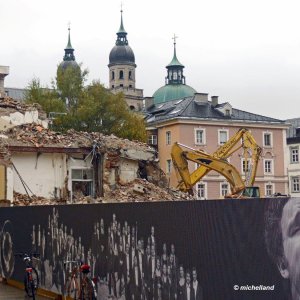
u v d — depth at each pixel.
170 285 10.63
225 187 76.62
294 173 87.31
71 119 64.94
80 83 69.50
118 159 36.31
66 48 148.88
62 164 35.19
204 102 81.06
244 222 8.95
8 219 19.08
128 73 148.75
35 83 68.62
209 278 9.59
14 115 39.16
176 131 77.56
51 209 16.06
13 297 16.55
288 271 8.20
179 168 41.69
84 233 14.22
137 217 11.80
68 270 14.98
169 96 123.06
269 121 81.88
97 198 34.06
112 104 67.38
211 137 78.62
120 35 150.38
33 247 17.25
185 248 10.21
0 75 64.25
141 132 68.31
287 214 8.26
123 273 12.35
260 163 80.25
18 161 34.12
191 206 10.05
